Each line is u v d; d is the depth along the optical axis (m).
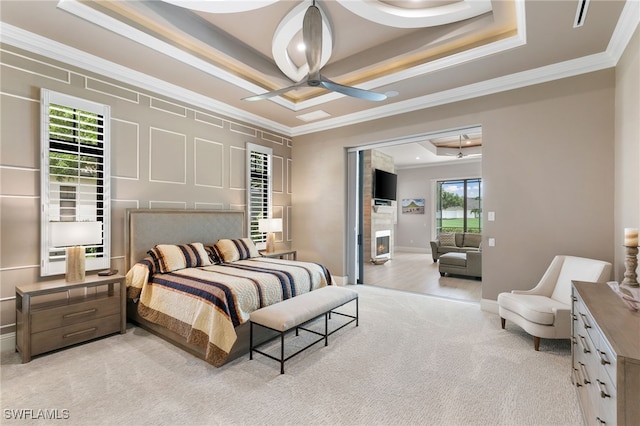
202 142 4.30
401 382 2.18
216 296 2.50
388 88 3.87
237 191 4.81
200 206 4.27
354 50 3.48
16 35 2.66
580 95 3.21
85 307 2.80
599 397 1.33
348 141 5.12
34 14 2.47
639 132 2.35
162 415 1.82
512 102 3.61
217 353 2.34
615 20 2.50
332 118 5.12
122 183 3.44
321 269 3.62
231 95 4.17
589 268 2.73
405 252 10.04
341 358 2.55
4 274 2.66
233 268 3.44
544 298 2.98
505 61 3.19
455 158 8.76
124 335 3.02
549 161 3.39
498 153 3.69
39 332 2.52
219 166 4.54
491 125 3.75
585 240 3.19
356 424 1.75
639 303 1.52
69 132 3.03
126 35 2.79
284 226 5.70
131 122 3.52
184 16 2.93
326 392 2.06
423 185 9.97
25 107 2.76
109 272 3.12
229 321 2.43
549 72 3.32
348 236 5.31
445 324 3.34
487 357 2.56
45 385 2.13
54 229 2.61
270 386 2.13
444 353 2.63
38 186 2.84
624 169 2.74
